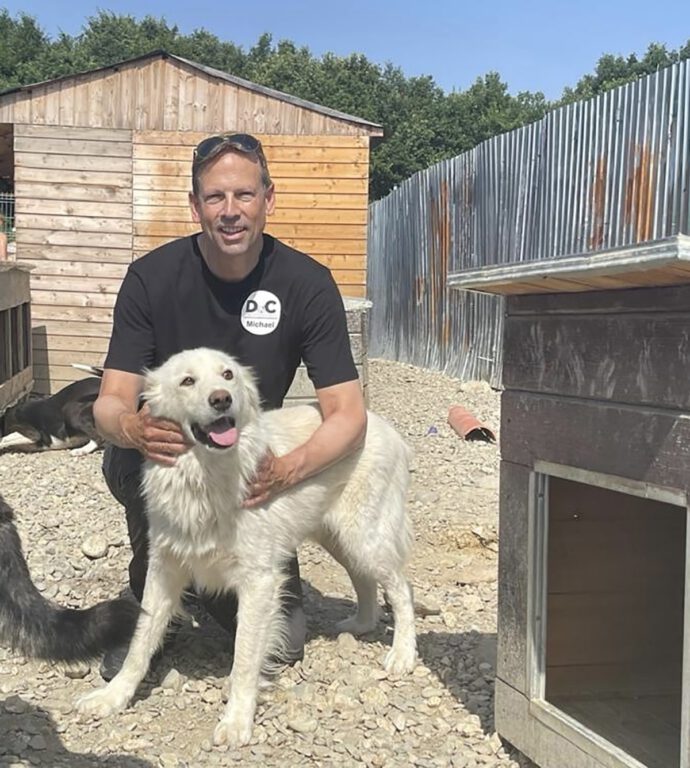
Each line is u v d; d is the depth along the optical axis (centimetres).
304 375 676
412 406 1048
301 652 376
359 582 406
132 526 379
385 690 350
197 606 446
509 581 299
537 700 287
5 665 376
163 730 324
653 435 234
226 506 319
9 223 1266
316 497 356
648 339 236
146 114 1112
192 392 303
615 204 847
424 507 616
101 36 6184
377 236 1669
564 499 305
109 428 333
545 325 279
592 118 888
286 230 1143
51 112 1102
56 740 313
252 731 319
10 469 758
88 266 1118
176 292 356
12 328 920
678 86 745
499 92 5681
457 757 299
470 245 1215
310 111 1130
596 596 311
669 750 269
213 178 332
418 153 5009
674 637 322
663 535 317
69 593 459
